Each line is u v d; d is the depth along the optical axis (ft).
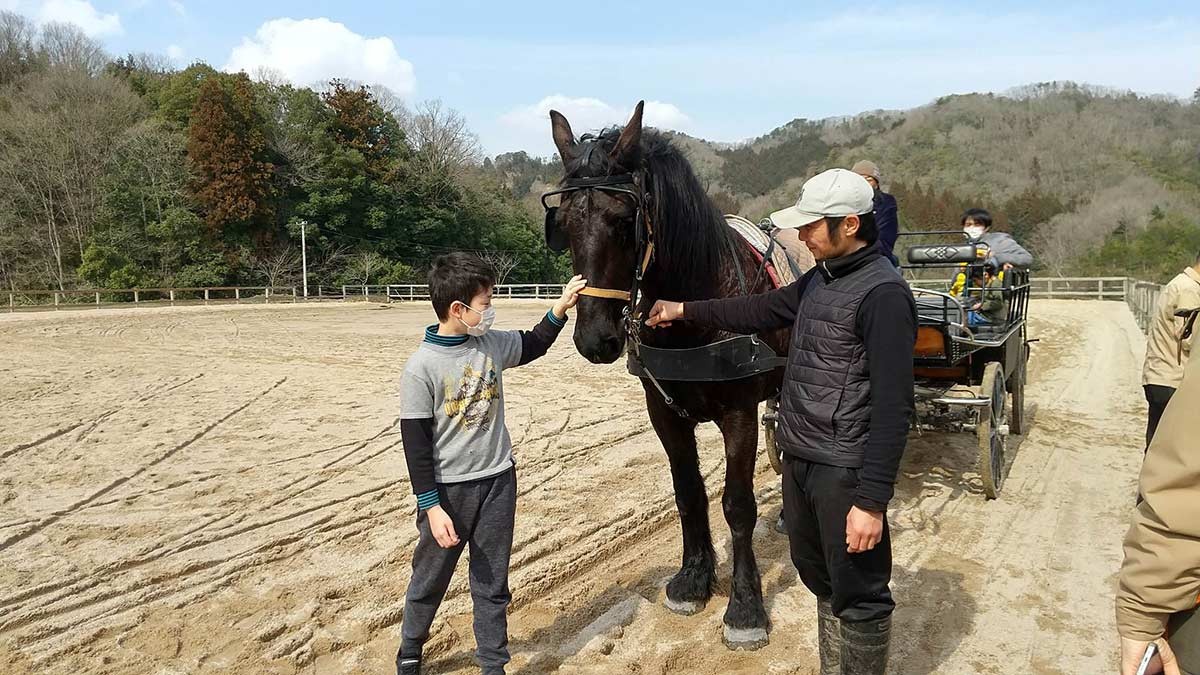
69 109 128.98
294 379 35.01
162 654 10.93
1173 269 122.72
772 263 12.34
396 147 151.33
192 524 16.05
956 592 12.87
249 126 130.41
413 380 9.05
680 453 12.01
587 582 13.38
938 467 19.98
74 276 120.16
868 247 8.04
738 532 11.31
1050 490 18.11
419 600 9.68
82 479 19.13
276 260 129.70
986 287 20.30
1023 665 10.68
